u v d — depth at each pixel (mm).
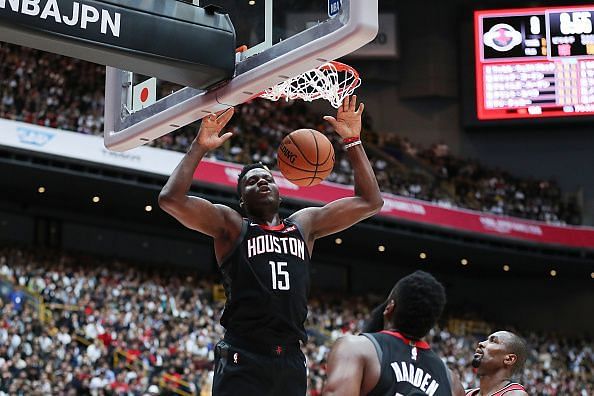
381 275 36219
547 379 30469
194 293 27422
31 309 22734
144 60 5293
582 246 33500
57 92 26531
